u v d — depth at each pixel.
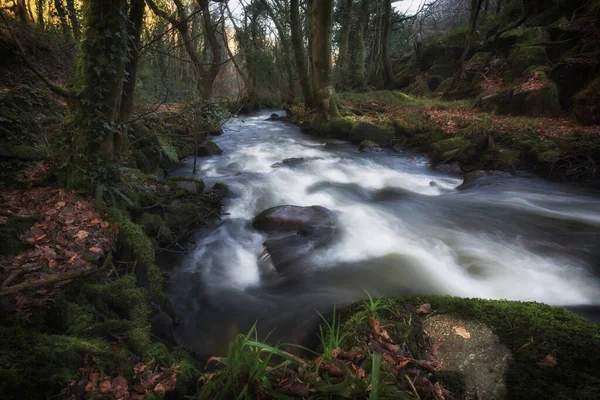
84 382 2.20
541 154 9.53
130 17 5.36
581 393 2.09
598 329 2.58
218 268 4.98
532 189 8.59
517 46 16.09
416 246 5.65
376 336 2.52
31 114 6.60
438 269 4.94
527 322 2.65
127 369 2.42
